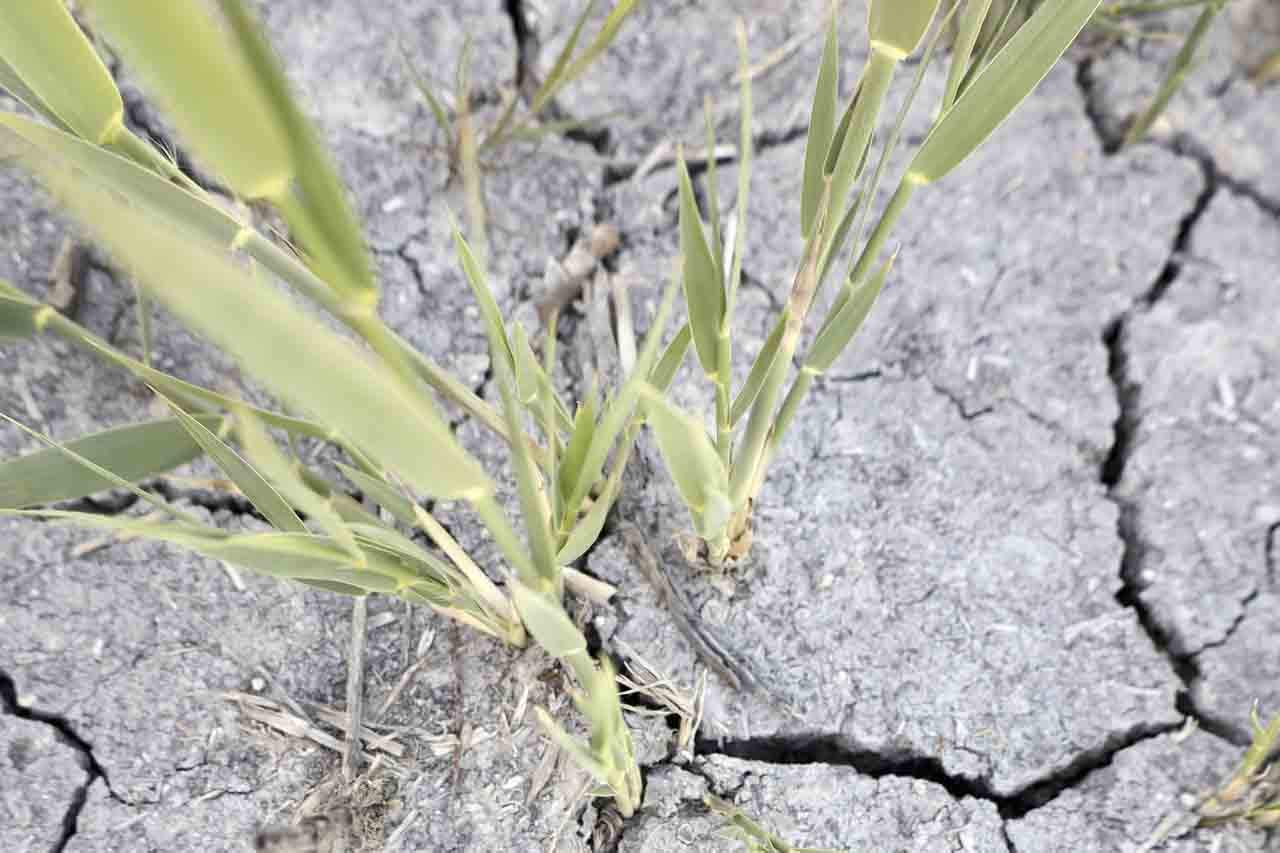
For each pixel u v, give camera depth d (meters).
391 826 0.52
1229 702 0.57
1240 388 0.62
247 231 0.41
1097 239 0.64
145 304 0.52
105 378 0.56
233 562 0.41
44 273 0.56
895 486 0.59
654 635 0.56
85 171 0.40
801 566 0.58
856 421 0.60
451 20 0.65
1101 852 0.55
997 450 0.60
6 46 0.38
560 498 0.47
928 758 0.56
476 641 0.55
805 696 0.56
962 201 0.64
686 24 0.66
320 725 0.53
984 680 0.57
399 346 0.47
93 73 0.40
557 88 0.59
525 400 0.46
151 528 0.39
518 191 0.63
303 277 0.42
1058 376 0.62
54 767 0.52
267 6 0.64
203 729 0.53
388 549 0.46
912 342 0.62
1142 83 0.66
